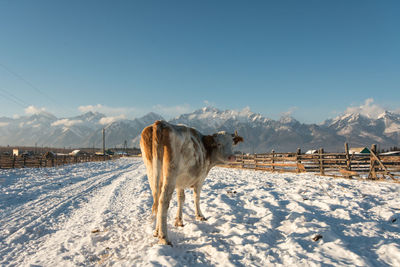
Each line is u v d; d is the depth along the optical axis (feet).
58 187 40.47
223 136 16.83
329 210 19.54
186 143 14.14
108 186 42.63
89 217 21.80
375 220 16.79
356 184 33.01
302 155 52.65
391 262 10.87
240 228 15.34
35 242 16.15
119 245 14.28
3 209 24.67
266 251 12.05
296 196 24.79
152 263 10.72
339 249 11.95
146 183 45.27
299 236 13.80
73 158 116.98
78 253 13.42
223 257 11.63
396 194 25.81
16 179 45.83
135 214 21.63
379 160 38.19
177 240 14.19
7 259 13.52
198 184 17.92
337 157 47.65
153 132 13.02
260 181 39.81
